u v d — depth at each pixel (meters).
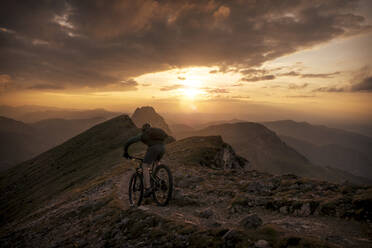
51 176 68.69
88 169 46.66
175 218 5.58
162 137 7.00
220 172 11.44
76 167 63.91
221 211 6.22
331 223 4.64
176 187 9.47
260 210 6.04
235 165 27.92
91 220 7.26
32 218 17.00
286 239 3.54
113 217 6.64
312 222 4.78
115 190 10.89
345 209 4.99
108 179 16.06
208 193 8.02
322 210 5.25
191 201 6.93
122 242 5.10
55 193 40.44
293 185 7.47
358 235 3.99
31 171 87.25
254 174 10.31
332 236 3.95
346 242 3.70
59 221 8.73
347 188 6.16
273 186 7.82
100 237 5.79
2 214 48.59
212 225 4.88
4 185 85.00
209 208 6.19
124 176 15.70
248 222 4.54
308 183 7.33
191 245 4.07
